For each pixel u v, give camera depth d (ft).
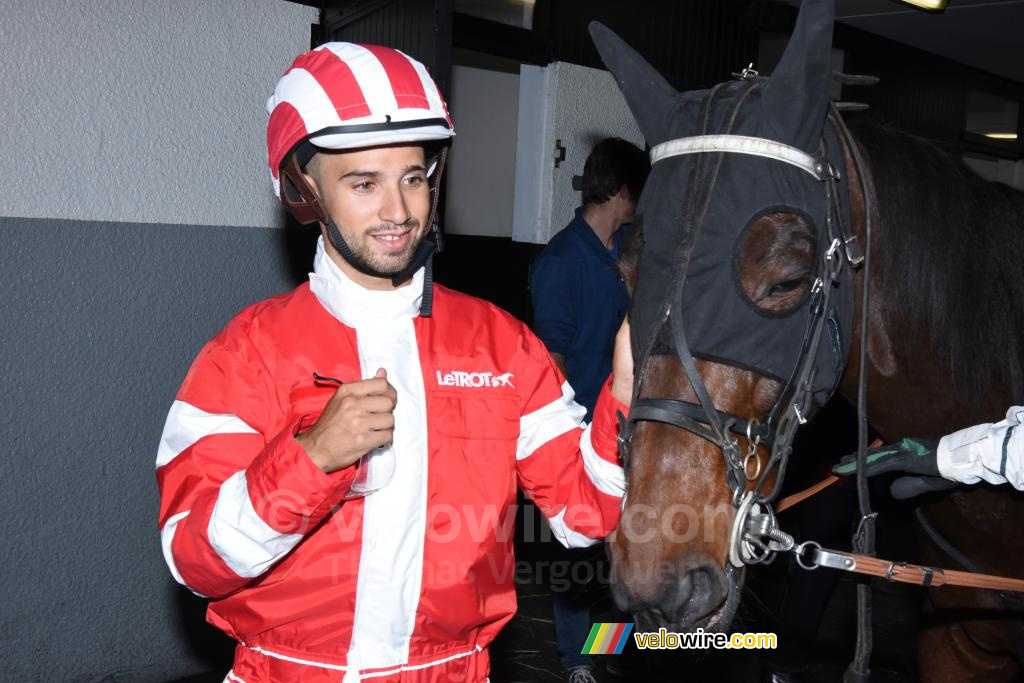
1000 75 19.83
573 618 9.34
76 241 8.54
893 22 15.55
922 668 6.53
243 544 3.64
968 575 4.79
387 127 3.90
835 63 15.81
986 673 6.20
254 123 9.46
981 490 5.37
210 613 4.26
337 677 4.01
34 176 8.27
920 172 5.11
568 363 9.62
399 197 4.00
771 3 14.33
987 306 5.16
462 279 12.24
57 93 8.30
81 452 8.78
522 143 13.06
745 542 4.02
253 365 4.12
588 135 13.05
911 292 5.01
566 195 12.98
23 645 8.64
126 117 8.70
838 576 9.50
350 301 4.23
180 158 9.05
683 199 4.22
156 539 9.32
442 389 4.30
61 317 8.54
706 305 4.02
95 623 9.03
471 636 4.35
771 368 4.09
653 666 10.41
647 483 4.01
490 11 11.86
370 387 3.60
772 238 4.06
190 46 8.98
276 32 9.50
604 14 12.78
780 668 9.55
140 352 9.00
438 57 7.39
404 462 4.11
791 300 4.12
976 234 5.20
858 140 5.16
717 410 4.02
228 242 9.42
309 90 3.98
